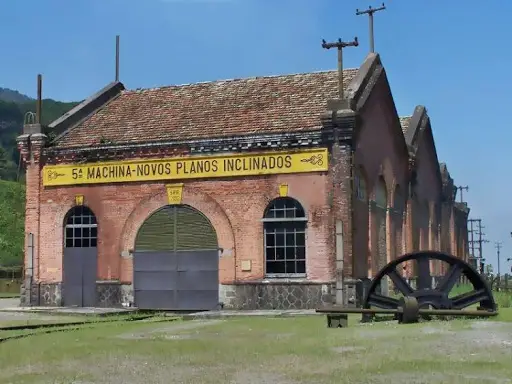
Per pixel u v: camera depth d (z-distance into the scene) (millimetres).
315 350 12234
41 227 27938
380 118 28469
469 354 11211
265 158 24875
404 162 32406
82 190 27453
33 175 28094
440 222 41562
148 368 10906
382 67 28734
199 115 28062
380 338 13508
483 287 17625
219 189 25500
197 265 25672
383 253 28641
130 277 26484
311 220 24156
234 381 9547
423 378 9305
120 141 27094
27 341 15227
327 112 24016
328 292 23750
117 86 32312
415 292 17656
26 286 27797
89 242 27359
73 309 25672
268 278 24656
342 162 23922
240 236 25062
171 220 26172
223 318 22125
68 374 10500
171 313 25719
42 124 28156
